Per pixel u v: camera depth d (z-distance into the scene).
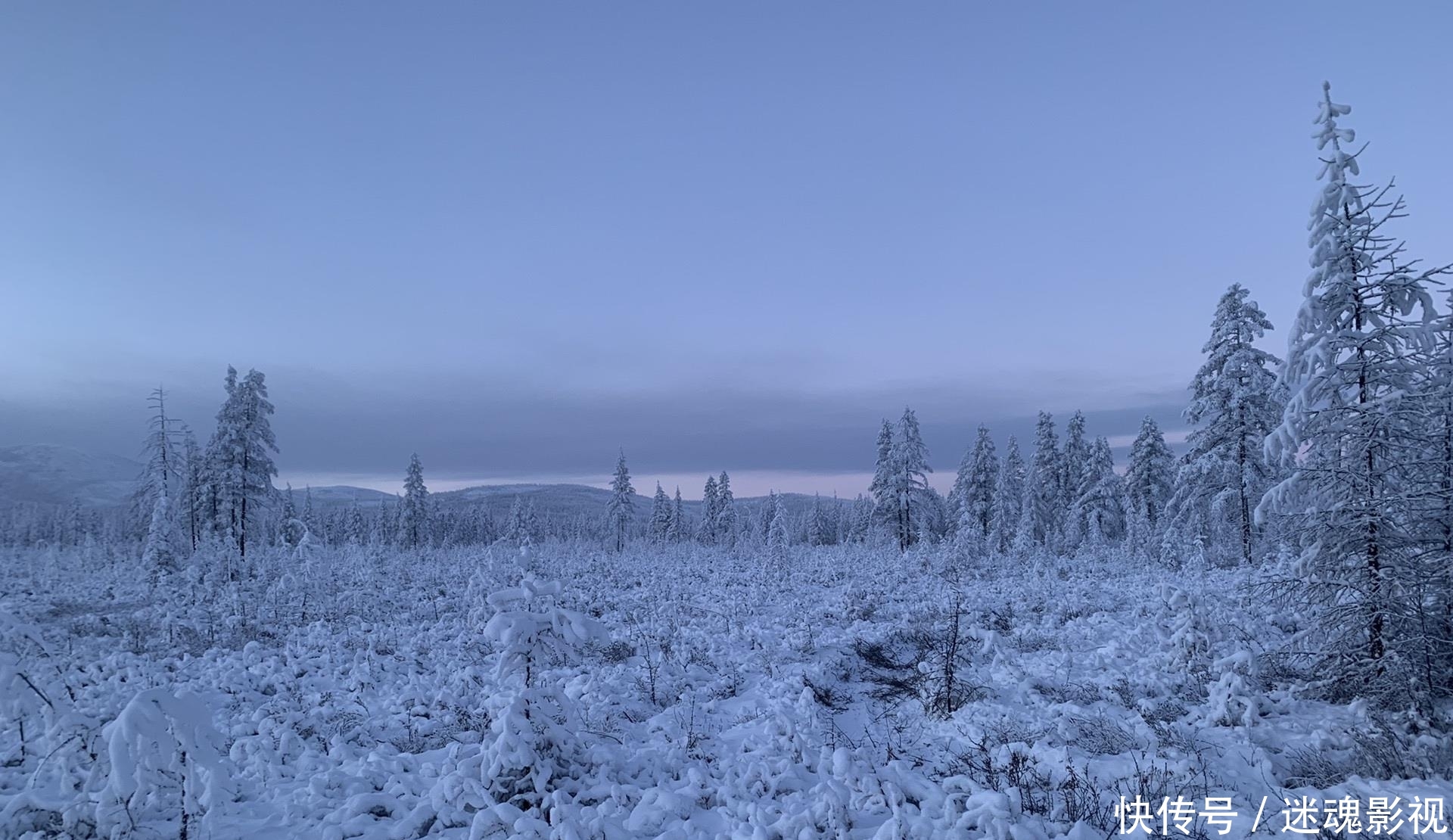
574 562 32.25
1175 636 11.91
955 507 61.50
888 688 13.44
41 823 6.23
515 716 7.31
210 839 6.34
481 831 6.25
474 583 21.09
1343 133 10.38
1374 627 9.73
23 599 22.94
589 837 6.43
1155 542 31.61
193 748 5.75
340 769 8.21
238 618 17.98
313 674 13.48
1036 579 24.02
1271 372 26.28
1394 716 9.08
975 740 9.80
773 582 25.72
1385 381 10.06
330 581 23.92
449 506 103.31
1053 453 51.38
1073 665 13.05
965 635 15.41
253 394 38.94
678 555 39.12
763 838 6.24
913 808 7.02
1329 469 10.13
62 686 7.55
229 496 37.44
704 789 7.74
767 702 11.91
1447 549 9.50
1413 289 9.84
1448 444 9.55
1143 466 41.22
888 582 25.92
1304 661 11.65
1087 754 8.80
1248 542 26.22
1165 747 8.83
